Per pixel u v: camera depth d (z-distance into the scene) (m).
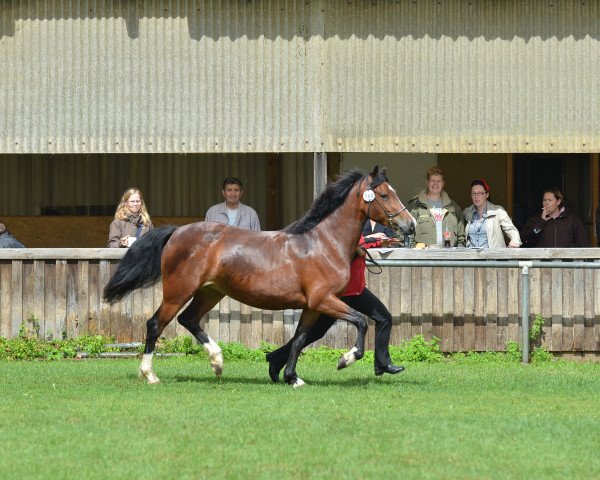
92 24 16.66
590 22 16.64
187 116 16.66
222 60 16.64
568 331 16.59
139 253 12.55
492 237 16.81
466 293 16.53
